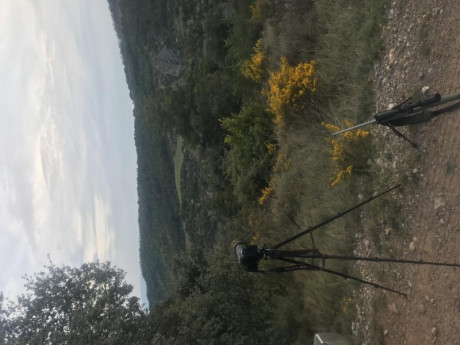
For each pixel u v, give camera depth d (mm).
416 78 5766
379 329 6430
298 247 9289
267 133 11812
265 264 10719
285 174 10156
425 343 5391
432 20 5559
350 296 7414
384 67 6555
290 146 10281
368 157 6902
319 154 8766
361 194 7012
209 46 17609
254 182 12328
